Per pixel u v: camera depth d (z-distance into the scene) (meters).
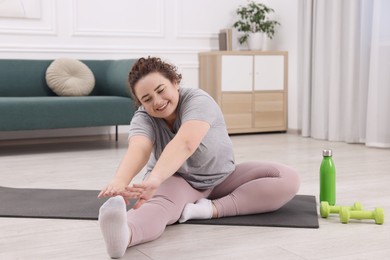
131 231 1.73
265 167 2.17
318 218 2.16
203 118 1.84
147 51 5.15
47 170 3.38
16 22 4.64
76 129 4.89
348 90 4.58
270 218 2.12
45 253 1.76
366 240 1.87
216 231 1.97
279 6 5.43
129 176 1.74
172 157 1.72
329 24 4.80
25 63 4.54
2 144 4.62
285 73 5.36
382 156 3.87
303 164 3.54
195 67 5.37
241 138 4.99
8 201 2.48
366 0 4.39
